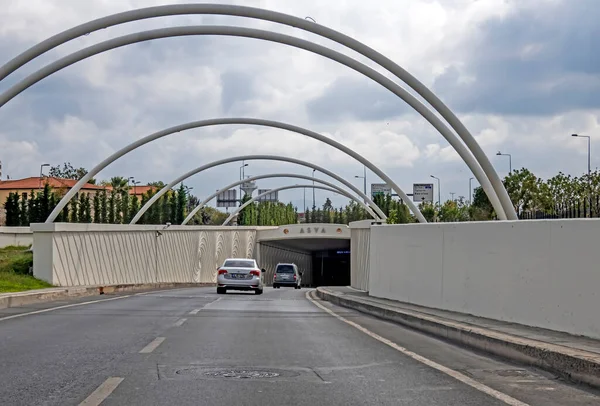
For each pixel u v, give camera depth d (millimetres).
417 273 18938
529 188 53906
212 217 139250
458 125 26766
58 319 15992
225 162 60938
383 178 45062
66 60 28016
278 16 26875
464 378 8375
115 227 38750
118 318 16531
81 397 7062
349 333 13719
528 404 6836
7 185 105688
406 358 10125
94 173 43531
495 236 13391
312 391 7527
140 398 7059
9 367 8922
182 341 11961
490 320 13289
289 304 24406
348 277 101875
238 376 8438
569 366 8305
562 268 10711
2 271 31750
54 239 30484
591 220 9930
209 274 59344
